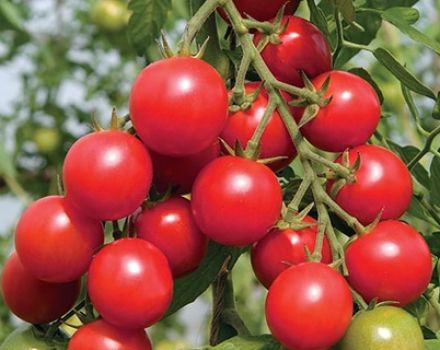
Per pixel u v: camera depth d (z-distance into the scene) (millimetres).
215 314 625
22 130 1538
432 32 1229
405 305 571
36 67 1602
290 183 596
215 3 551
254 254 548
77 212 538
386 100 1101
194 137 524
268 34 571
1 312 1379
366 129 558
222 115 527
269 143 555
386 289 534
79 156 526
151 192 558
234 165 527
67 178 527
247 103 552
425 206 651
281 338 510
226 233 527
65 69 1597
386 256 532
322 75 568
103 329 537
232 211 522
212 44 607
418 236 540
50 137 1536
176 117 520
